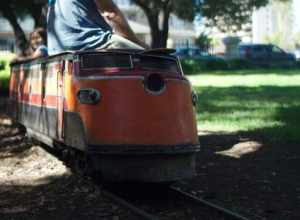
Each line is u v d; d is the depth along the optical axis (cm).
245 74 1920
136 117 405
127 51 434
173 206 402
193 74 1988
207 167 522
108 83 411
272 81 1552
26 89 602
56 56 473
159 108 409
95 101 410
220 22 1770
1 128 751
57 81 466
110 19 488
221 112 862
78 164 454
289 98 1053
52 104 482
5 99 1185
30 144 616
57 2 500
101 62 429
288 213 386
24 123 614
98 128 406
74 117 424
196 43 3347
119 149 400
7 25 2973
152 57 436
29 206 407
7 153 591
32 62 573
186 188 450
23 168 521
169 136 407
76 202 411
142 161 403
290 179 473
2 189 452
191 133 421
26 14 1688
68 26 486
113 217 377
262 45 2434
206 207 395
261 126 727
